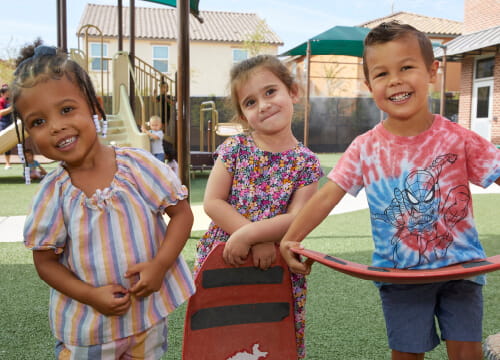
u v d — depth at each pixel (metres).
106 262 1.20
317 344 2.04
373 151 1.45
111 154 1.28
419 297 1.43
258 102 1.56
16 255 3.48
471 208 1.42
